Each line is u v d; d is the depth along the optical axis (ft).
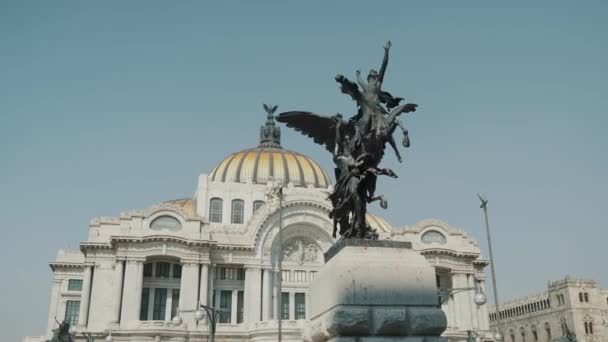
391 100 48.44
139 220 250.37
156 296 252.21
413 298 39.37
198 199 292.81
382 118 46.83
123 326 233.55
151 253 244.22
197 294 246.27
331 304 39.45
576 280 407.23
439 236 294.66
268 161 321.52
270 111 375.86
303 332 46.16
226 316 260.01
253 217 266.98
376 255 40.16
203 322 240.32
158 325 225.56
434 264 283.38
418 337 38.63
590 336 393.91
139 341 223.30
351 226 43.70
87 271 254.06
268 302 257.34
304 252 273.95
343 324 37.63
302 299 267.80
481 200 133.18
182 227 254.88
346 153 46.73
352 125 48.14
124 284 240.73
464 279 289.74
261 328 232.94
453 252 287.89
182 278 246.47
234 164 322.34
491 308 508.94
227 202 295.89
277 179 310.65
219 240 260.83
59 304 315.58
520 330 460.55
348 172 45.27
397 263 40.06
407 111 48.34
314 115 50.62
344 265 39.24
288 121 51.11
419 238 289.94
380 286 39.09
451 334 271.90
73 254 327.06
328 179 333.62
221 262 257.75
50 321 310.45
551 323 420.77
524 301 458.91
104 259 255.50
